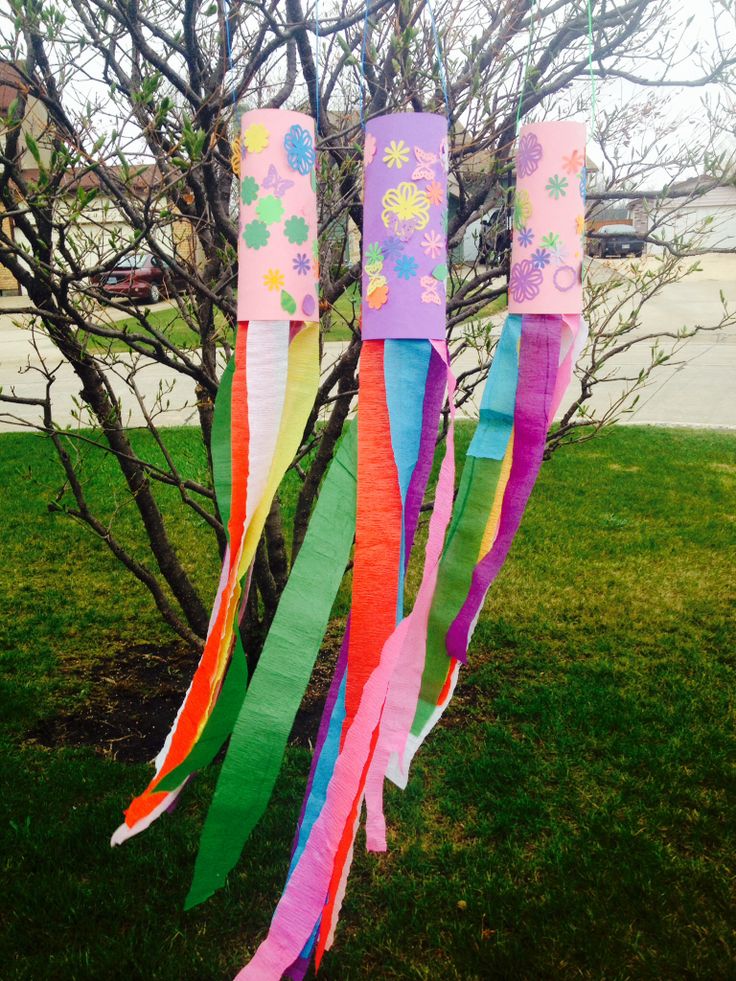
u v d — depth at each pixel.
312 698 3.25
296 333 1.24
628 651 3.64
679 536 5.00
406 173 1.11
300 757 2.86
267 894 2.29
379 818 1.31
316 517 1.21
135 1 1.93
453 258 2.53
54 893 2.27
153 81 1.71
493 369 1.29
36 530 5.26
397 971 2.06
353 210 2.18
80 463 2.79
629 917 2.19
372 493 1.18
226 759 1.17
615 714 3.10
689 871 2.34
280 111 1.15
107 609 4.17
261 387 1.20
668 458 6.72
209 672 1.25
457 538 1.33
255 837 2.48
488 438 1.30
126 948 2.08
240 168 1.20
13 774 2.80
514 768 2.80
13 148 1.90
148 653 3.72
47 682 3.44
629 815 2.56
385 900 2.28
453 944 2.12
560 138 1.17
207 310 2.50
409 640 1.30
